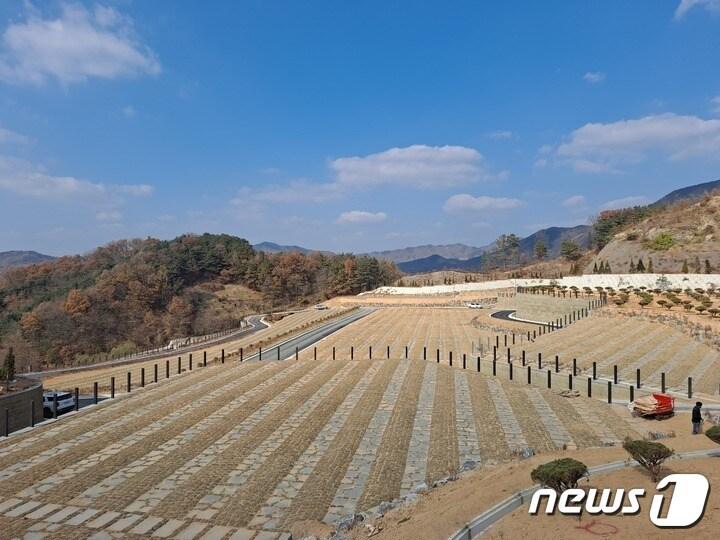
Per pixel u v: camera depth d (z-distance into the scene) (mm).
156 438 19812
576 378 30453
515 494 11562
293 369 33156
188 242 157500
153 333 108875
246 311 134625
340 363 34781
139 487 15188
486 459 17031
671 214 101250
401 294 121062
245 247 163750
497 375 32438
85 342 96688
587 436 19406
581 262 127500
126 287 116312
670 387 28047
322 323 71375
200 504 13992
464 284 112438
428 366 32969
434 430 20328
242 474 16141
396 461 17062
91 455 18000
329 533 11977
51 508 13805
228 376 31594
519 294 70188
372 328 62812
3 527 12680
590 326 47125
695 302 54344
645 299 56094
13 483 15523
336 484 15281
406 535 10469
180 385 29281
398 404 24141
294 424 21406
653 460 11367
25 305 109125
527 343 41781
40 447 18828
